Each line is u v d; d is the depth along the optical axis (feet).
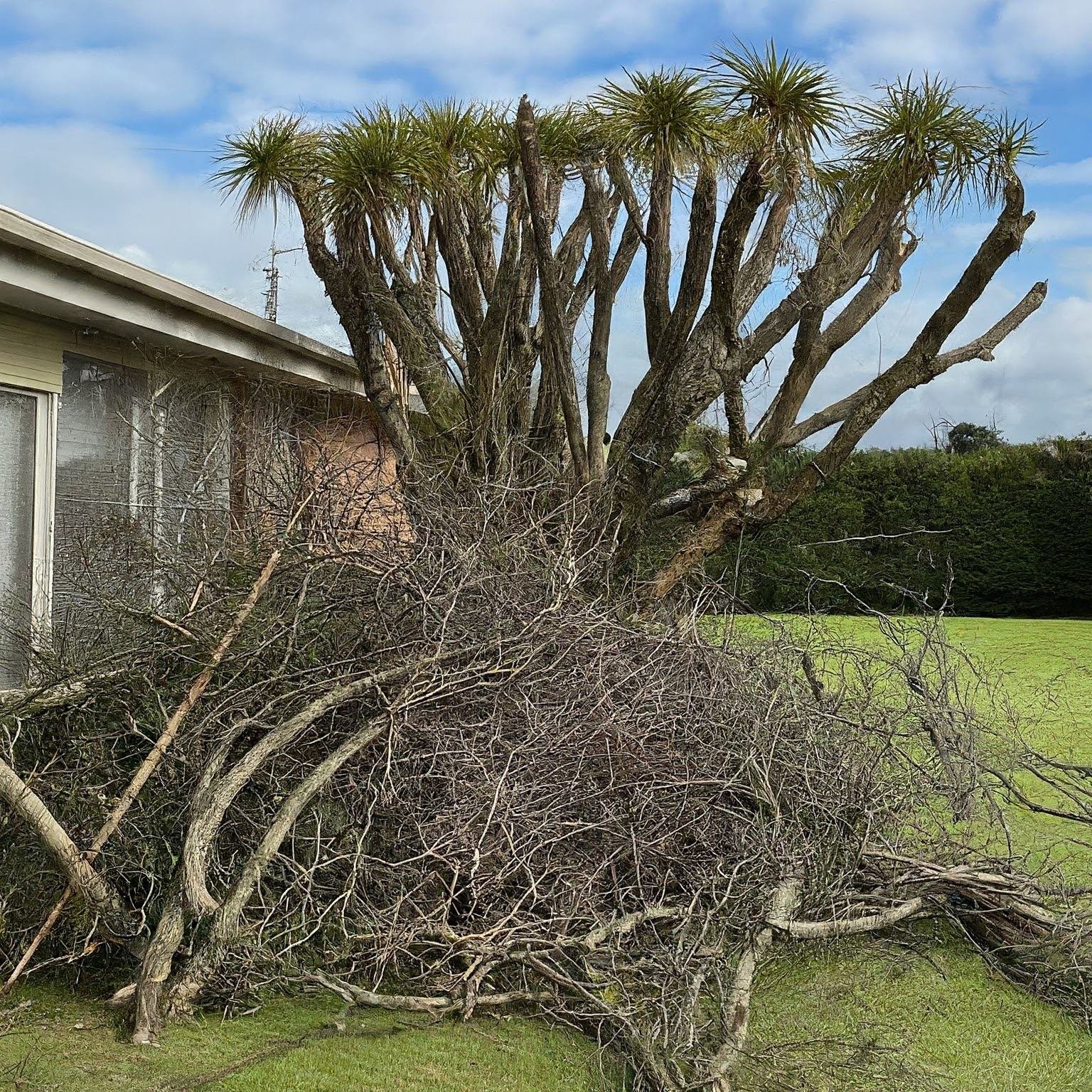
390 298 28.17
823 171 29.73
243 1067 11.09
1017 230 24.44
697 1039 11.53
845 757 15.88
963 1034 12.80
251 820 13.42
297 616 15.02
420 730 13.91
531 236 30.14
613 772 13.99
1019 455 69.56
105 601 16.21
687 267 26.91
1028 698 35.04
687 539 26.61
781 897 13.32
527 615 16.07
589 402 28.43
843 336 28.27
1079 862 18.71
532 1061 11.59
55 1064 10.96
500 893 13.16
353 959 12.61
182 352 29.63
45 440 25.12
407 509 18.49
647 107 26.63
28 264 21.93
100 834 12.76
